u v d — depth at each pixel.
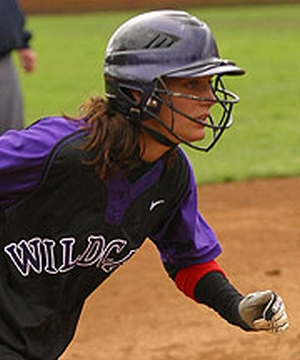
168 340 15.77
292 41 75.94
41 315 9.27
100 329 16.34
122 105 8.81
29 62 26.12
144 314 17.00
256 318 9.38
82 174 8.76
